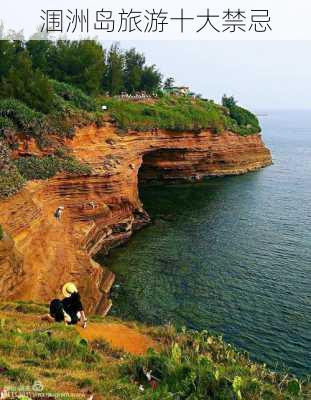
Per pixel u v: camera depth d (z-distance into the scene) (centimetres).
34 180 3697
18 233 2589
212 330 2636
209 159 7362
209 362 1205
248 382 1144
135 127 5562
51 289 2575
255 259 3803
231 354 1630
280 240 4322
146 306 2944
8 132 3775
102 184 4281
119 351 1441
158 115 6169
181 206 5644
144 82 7975
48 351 1216
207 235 4491
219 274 3478
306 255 3897
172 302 3000
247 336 2577
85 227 3925
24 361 1117
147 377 1108
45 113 4325
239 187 6856
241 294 3122
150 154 6625
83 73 5994
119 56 7325
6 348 1179
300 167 9138
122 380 1072
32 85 4325
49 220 3241
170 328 1847
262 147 8956
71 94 4953
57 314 1623
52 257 2822
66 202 4006
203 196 6197
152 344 1672
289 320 2761
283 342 2516
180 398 977
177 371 1075
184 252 3994
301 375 2216
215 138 7331
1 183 2730
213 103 8831
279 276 3434
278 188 6856
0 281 2088
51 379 1013
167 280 3366
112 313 2834
